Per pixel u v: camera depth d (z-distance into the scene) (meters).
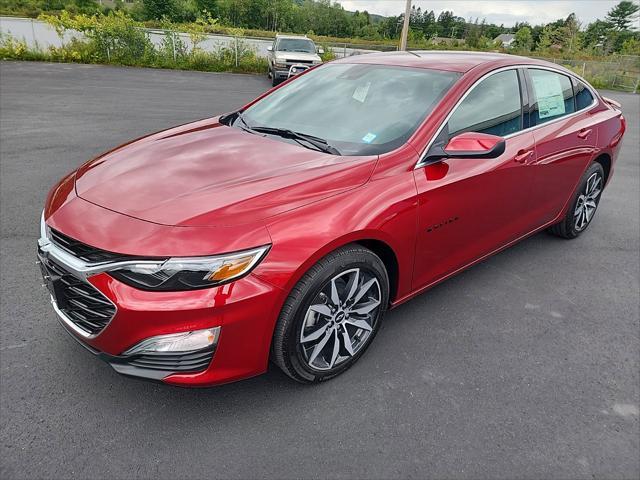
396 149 2.78
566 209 4.41
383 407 2.53
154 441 2.25
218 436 2.30
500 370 2.87
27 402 2.43
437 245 3.01
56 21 19.70
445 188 2.88
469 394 2.66
